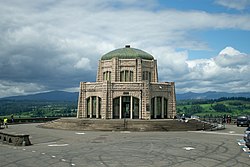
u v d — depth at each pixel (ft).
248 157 102.27
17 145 129.29
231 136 164.55
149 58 266.98
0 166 88.28
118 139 148.87
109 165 88.99
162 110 242.17
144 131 190.39
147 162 93.40
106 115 227.20
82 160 96.27
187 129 201.46
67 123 212.84
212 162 93.97
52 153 109.09
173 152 111.34
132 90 229.66
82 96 246.88
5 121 232.32
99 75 266.36
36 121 306.14
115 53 263.29
